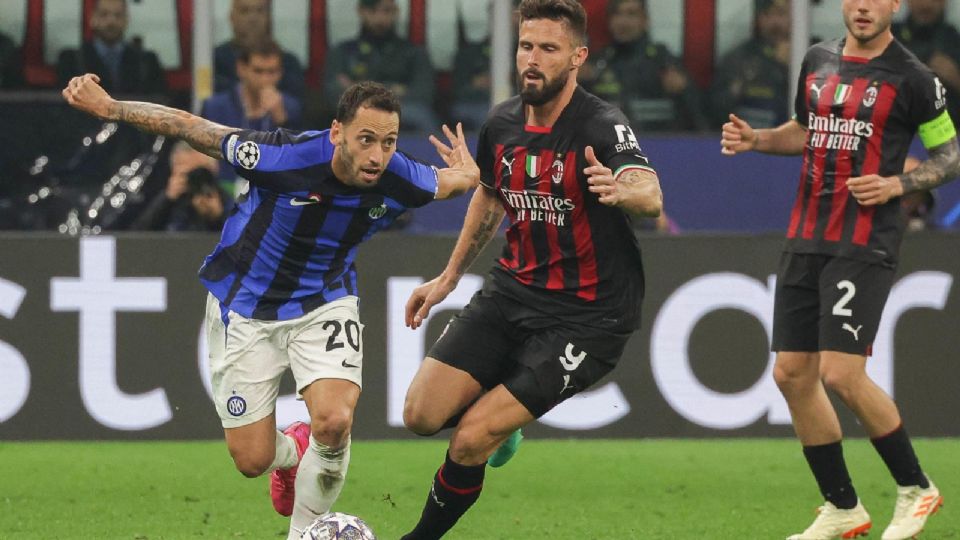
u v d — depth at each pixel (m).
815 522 21.86
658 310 31.77
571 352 18.91
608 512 24.81
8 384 31.03
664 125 37.59
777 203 37.47
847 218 21.36
